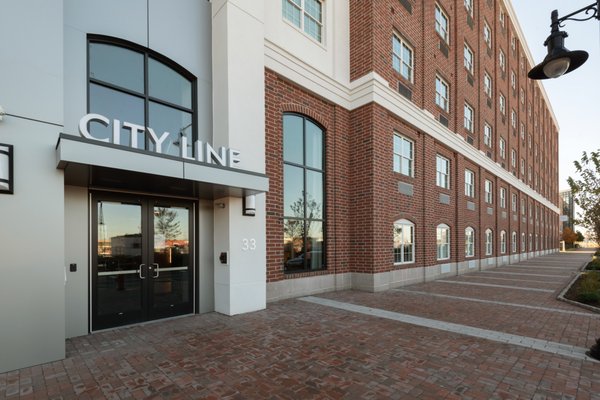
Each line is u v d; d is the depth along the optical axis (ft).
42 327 14.06
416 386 12.03
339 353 15.19
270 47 26.96
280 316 21.81
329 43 33.35
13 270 13.58
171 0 22.26
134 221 19.99
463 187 51.34
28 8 14.57
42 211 14.33
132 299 19.60
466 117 55.77
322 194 32.17
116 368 13.51
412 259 38.55
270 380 12.44
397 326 19.62
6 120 13.71
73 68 17.71
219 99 23.16
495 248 65.05
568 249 184.44
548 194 131.64
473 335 18.01
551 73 16.72
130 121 20.15
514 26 84.64
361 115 33.50
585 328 19.47
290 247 28.71
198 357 14.64
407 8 39.11
